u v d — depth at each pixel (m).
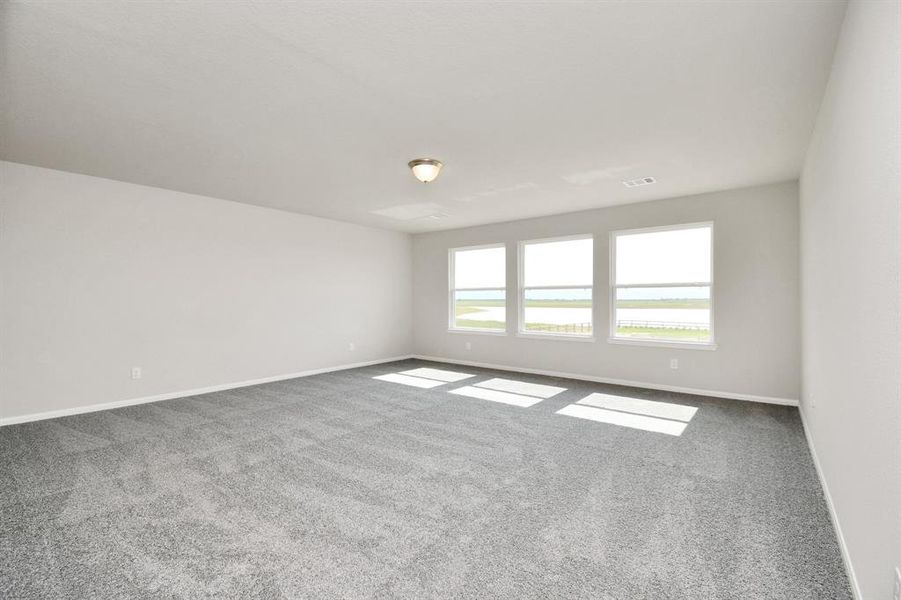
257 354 5.68
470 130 3.12
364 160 3.78
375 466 2.91
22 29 1.94
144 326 4.68
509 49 2.11
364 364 7.11
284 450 3.21
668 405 4.49
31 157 3.73
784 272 4.48
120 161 3.84
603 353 5.69
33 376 3.97
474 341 7.07
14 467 2.87
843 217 1.97
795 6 1.78
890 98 1.24
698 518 2.23
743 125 3.01
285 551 1.94
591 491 2.54
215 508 2.33
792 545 1.98
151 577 1.75
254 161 3.83
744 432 3.61
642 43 2.05
